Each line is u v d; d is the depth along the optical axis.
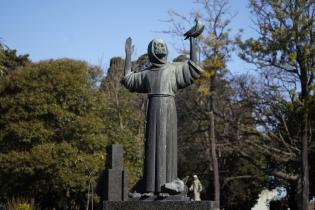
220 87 34.28
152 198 11.05
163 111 11.44
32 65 34.16
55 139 32.53
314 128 33.44
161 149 11.31
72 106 33.28
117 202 11.00
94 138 31.89
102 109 35.19
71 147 31.28
